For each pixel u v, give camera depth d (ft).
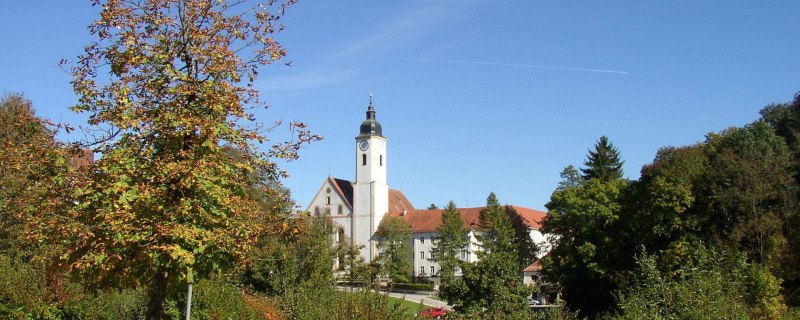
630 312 47.78
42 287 52.49
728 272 53.36
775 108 221.46
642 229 152.05
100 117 34.83
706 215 145.59
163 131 34.50
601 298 163.53
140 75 35.99
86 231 32.17
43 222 33.65
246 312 63.72
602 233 164.96
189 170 33.01
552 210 186.91
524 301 81.30
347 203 387.14
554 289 185.37
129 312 58.70
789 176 143.95
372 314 47.65
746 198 135.95
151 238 32.19
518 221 303.27
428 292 279.08
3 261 57.98
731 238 129.49
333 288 63.10
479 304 80.59
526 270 295.28
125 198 31.73
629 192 171.01
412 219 392.88
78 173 33.58
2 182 66.18
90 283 36.83
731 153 151.64
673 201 146.30
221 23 36.96
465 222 376.89
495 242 210.79
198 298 56.54
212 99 35.37
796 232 126.00
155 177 33.63
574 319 64.03
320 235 104.73
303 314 59.67
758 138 173.88
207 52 36.04
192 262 31.91
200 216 34.30
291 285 92.38
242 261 36.29
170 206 33.58
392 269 330.54
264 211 38.88
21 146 35.06
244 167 36.24
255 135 37.47
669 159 170.71
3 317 50.08
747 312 49.42
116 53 36.01
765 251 126.21
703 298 45.78
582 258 166.91
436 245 344.08
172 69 35.58
